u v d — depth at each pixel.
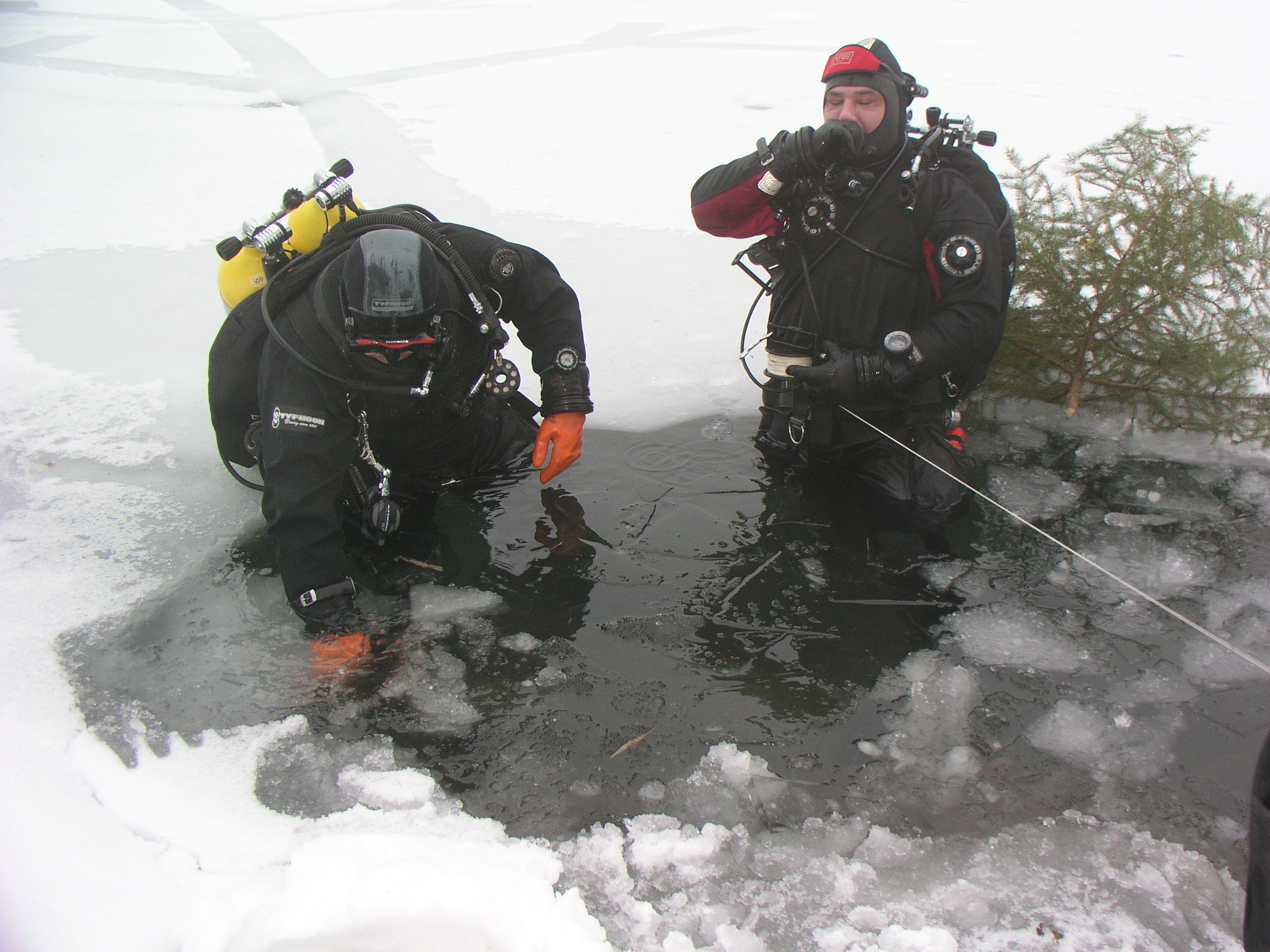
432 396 2.39
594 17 13.70
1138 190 3.05
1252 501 2.75
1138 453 3.01
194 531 2.66
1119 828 1.76
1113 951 1.54
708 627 2.27
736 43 11.12
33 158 6.58
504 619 2.30
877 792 1.84
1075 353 3.15
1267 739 1.38
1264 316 2.93
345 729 1.99
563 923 1.53
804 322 2.69
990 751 1.92
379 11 14.70
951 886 1.65
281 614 2.32
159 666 2.15
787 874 1.67
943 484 2.66
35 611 2.32
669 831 1.75
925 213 2.49
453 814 1.78
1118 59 10.32
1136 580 2.41
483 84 8.75
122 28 13.10
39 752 1.83
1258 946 1.40
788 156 2.45
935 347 2.45
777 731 1.98
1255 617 2.28
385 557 2.52
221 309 4.19
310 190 2.44
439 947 1.47
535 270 2.49
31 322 4.02
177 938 1.47
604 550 2.54
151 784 1.84
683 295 4.25
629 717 2.01
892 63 2.48
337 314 2.02
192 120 7.60
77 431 3.18
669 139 6.86
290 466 2.09
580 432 2.58
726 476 2.87
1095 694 2.06
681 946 1.53
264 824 1.76
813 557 2.50
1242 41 11.96
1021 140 6.57
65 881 1.45
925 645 2.21
